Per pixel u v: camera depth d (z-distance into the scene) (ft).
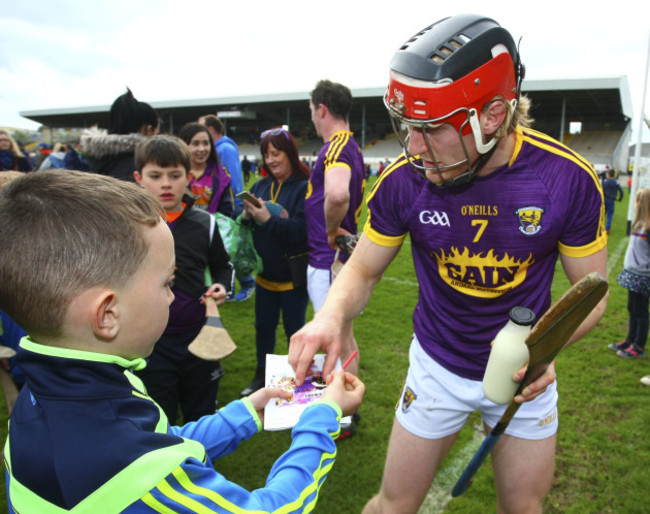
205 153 12.98
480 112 4.11
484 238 4.88
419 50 4.03
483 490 8.13
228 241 10.44
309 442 3.35
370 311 17.40
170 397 7.64
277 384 4.70
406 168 5.14
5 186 2.73
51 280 2.48
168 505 2.42
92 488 2.31
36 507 2.35
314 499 3.14
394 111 4.25
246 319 16.60
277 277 10.64
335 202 8.80
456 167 4.43
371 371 12.51
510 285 5.02
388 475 5.83
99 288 2.57
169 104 145.07
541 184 4.61
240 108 144.87
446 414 5.57
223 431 3.97
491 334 5.28
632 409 10.75
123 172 8.71
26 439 2.43
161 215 3.08
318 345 4.95
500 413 5.49
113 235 2.60
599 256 4.81
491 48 4.01
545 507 7.77
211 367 8.04
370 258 5.72
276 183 11.20
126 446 2.40
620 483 8.29
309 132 160.15
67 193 2.62
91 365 2.52
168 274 2.97
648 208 12.67
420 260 5.63
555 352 4.41
